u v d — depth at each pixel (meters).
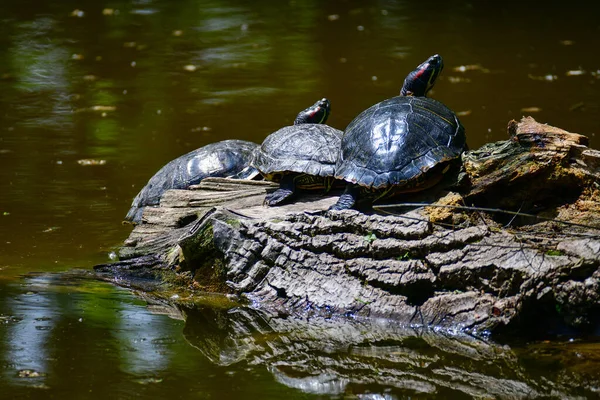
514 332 8.11
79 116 18.61
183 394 6.89
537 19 28.39
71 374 7.26
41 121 18.17
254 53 24.50
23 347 7.88
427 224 8.61
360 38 26.11
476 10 30.06
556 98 19.03
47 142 16.70
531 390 6.98
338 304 8.78
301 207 9.71
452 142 9.26
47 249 11.21
